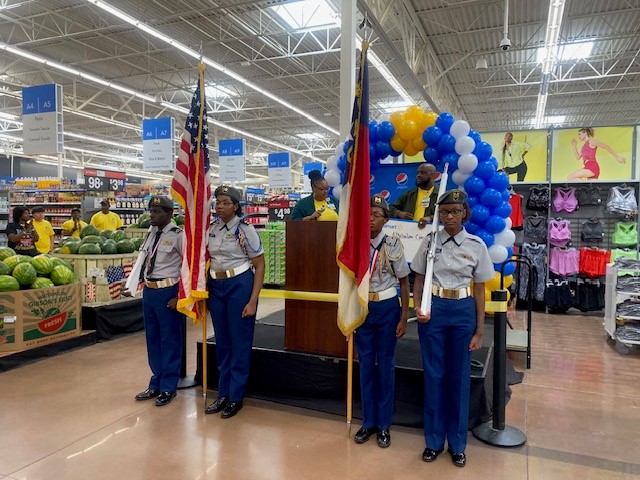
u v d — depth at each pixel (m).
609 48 11.12
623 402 3.59
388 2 7.57
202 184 3.31
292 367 3.45
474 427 3.03
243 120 18.89
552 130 7.53
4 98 15.98
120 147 24.47
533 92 14.87
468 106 16.55
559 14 7.99
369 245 2.68
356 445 2.82
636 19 9.44
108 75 13.48
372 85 14.36
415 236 3.76
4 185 16.97
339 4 8.33
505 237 4.21
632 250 7.14
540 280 7.16
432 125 4.39
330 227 3.31
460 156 4.19
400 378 3.12
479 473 2.51
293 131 21.59
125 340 5.26
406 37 9.04
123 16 8.65
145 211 11.08
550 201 7.39
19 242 6.43
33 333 4.48
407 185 5.11
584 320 6.79
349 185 2.82
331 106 17.11
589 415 3.33
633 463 2.64
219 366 3.37
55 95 9.20
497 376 2.94
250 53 11.72
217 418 3.20
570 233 7.30
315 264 3.36
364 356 2.83
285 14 9.59
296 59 12.30
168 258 3.45
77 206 11.32
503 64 12.28
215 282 3.27
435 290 2.58
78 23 9.94
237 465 2.58
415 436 2.96
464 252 2.54
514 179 7.72
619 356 4.90
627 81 13.73
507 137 7.75
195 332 5.77
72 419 3.16
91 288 5.28
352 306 2.79
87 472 2.50
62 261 4.96
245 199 14.77
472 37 10.39
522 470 2.55
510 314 7.19
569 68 12.52
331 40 11.02
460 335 2.55
